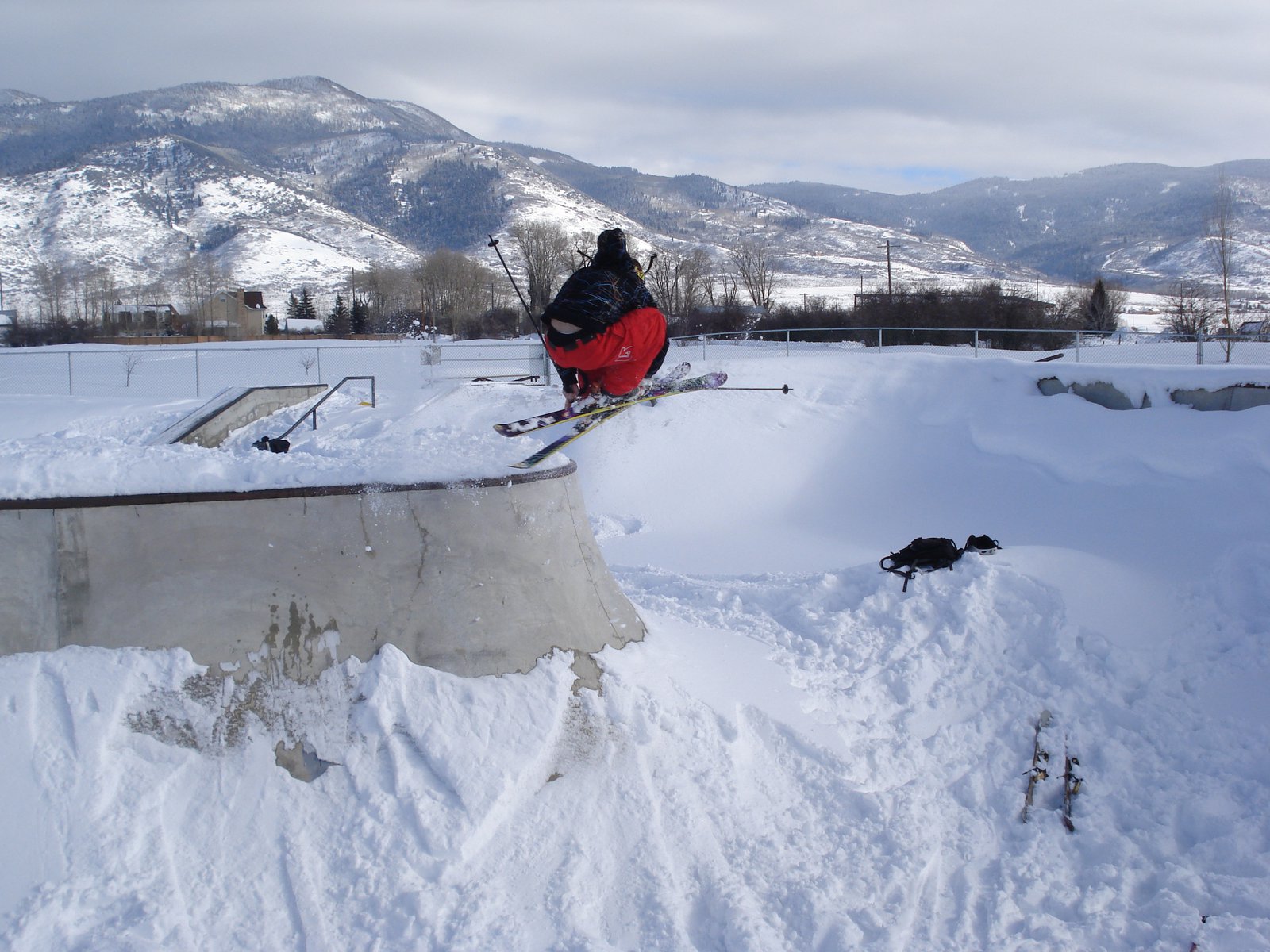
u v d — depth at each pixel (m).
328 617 3.92
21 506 3.62
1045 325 30.44
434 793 3.61
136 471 3.86
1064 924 3.78
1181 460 10.44
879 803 4.26
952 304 31.72
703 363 16.11
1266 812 4.39
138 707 3.58
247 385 25.81
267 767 3.60
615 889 3.57
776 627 5.99
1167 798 4.58
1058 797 4.66
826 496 12.97
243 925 3.17
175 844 3.33
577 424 6.88
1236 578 6.38
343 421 16.94
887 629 5.93
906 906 3.78
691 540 11.27
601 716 4.15
